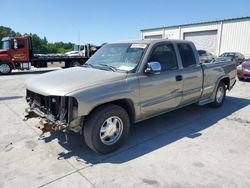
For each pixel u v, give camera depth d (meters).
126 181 3.09
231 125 5.17
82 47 21.75
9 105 6.89
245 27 27.83
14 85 10.88
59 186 2.99
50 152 3.88
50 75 4.19
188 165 3.48
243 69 11.58
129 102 3.98
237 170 3.36
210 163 3.54
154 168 3.40
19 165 3.48
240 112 6.14
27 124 5.18
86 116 3.60
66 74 4.11
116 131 3.90
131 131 4.79
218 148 4.04
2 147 4.06
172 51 4.76
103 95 3.55
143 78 4.08
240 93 8.72
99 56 4.86
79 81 3.66
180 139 4.41
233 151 3.93
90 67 4.53
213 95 6.09
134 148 4.03
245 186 3.00
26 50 17.17
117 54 4.56
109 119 3.76
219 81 6.15
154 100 4.32
